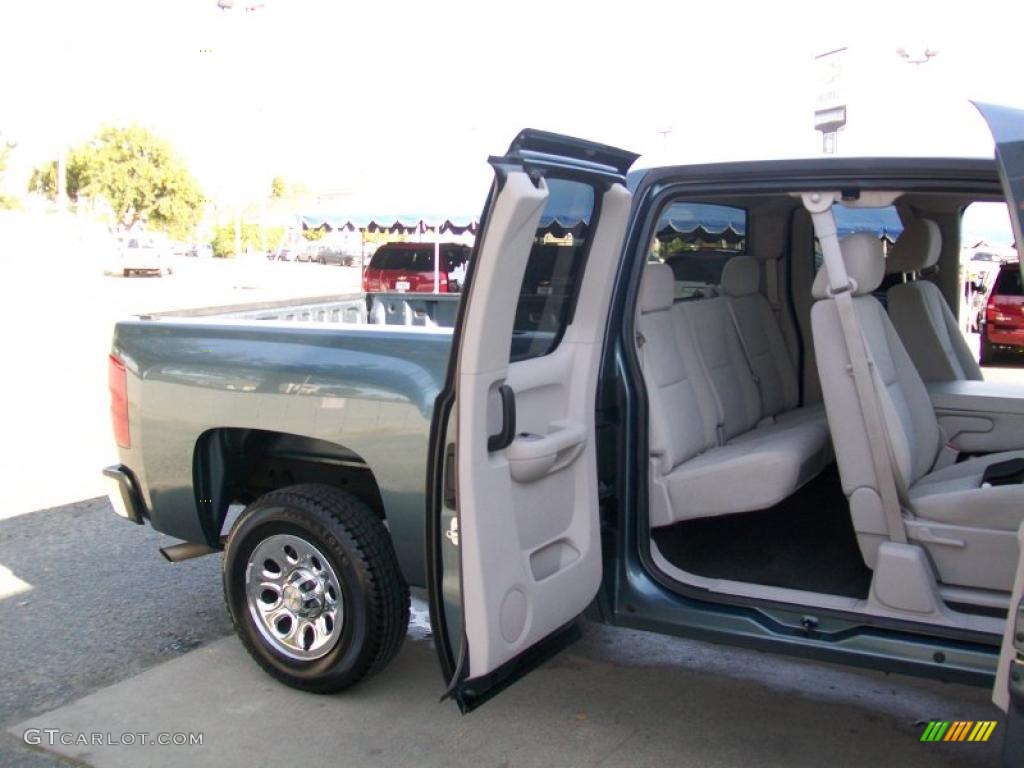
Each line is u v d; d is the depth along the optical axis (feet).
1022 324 36.55
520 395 10.68
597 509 11.50
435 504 10.05
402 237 73.05
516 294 9.82
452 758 11.50
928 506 11.00
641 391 11.84
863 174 10.94
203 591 16.74
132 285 114.52
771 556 13.14
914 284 16.94
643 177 12.06
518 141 9.35
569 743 11.83
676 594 11.60
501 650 10.05
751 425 16.14
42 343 55.21
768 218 18.08
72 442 28.91
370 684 13.29
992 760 11.44
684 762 11.40
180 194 209.15
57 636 14.88
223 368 12.96
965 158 10.46
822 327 11.49
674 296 15.56
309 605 12.60
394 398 11.70
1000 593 10.64
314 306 18.33
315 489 12.64
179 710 12.65
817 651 10.70
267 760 11.49
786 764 11.37
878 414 11.06
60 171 191.93
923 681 13.42
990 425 15.21
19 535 19.76
